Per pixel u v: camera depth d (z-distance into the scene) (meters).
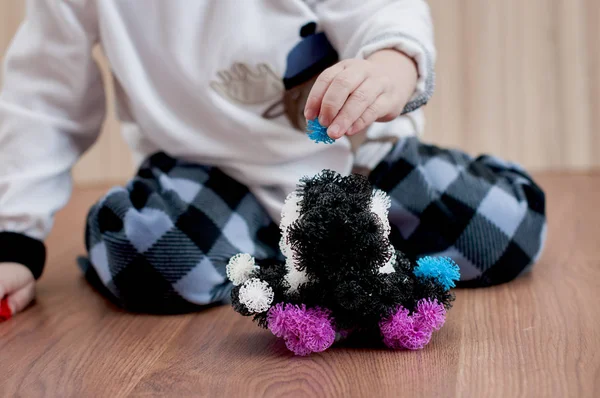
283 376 0.64
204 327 0.80
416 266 0.71
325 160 0.96
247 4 0.94
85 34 0.96
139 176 0.98
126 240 0.84
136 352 0.73
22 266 0.92
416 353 0.68
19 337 0.80
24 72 0.98
